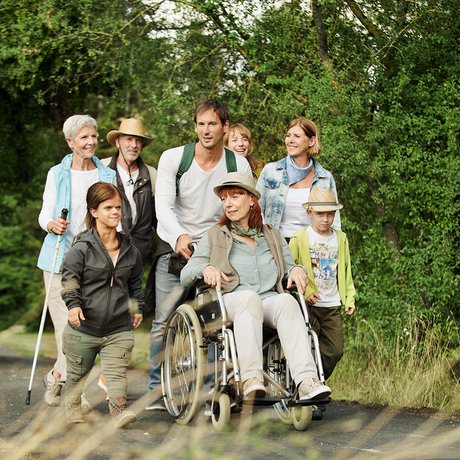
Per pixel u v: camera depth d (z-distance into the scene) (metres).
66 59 16.55
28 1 16.20
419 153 12.76
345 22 13.95
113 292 9.62
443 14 13.16
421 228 13.13
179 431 8.38
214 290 9.27
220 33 15.13
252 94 14.76
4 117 22.00
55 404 10.61
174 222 10.20
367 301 12.80
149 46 15.77
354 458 7.18
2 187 24.92
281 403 9.58
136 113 16.58
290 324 8.75
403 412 10.64
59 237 10.49
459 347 12.13
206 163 10.46
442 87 12.98
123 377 9.56
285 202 10.72
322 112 13.01
